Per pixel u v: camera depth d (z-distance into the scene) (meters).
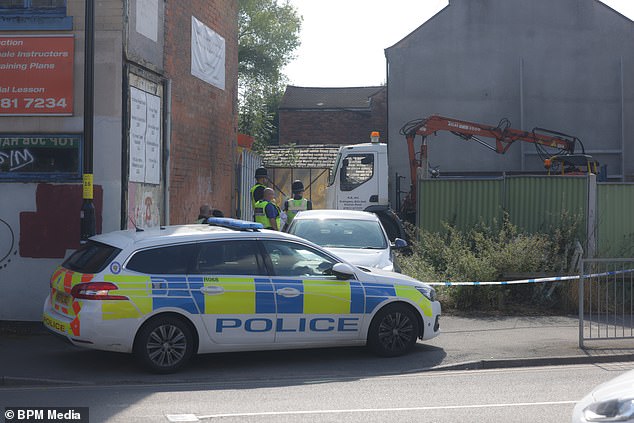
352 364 9.58
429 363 9.61
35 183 11.92
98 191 11.80
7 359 9.60
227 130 17.66
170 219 14.05
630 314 12.48
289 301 9.28
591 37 30.12
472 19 30.25
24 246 11.95
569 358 9.95
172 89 14.08
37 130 11.91
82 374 8.84
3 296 11.99
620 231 14.90
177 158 14.41
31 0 11.91
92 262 8.88
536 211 15.25
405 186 30.12
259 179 14.54
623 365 9.83
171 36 13.98
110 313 8.52
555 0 30.12
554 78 30.11
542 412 7.13
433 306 10.18
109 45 11.82
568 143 25.62
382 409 7.23
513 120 30.12
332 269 9.54
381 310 9.81
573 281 13.59
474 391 8.12
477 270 13.64
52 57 11.87
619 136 30.00
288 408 7.27
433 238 14.78
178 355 8.89
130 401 7.55
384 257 12.30
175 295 8.80
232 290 9.05
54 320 8.88
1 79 11.91
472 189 15.59
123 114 11.90
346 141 47.59
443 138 30.14
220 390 8.16
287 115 47.97
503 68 30.20
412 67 30.45
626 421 4.59
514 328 12.02
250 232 9.41
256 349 9.21
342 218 13.55
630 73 29.94
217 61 16.80
